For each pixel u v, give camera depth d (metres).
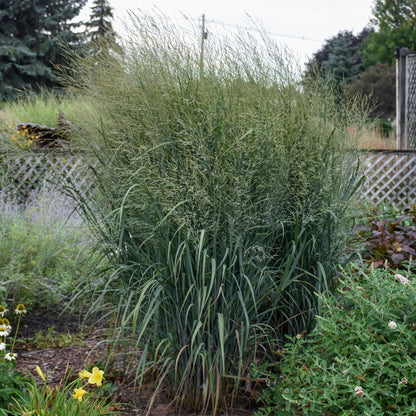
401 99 11.47
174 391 2.64
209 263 2.52
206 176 2.48
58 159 5.33
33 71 21.19
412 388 2.04
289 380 2.31
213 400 2.44
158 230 2.54
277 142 2.62
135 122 2.67
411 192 8.02
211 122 2.53
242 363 2.62
